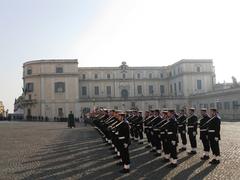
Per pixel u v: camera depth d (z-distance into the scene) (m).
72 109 95.94
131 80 110.62
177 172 14.46
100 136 34.38
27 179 13.99
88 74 108.31
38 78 95.81
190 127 20.00
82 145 26.05
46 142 29.00
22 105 102.06
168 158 17.44
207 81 101.12
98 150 22.77
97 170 15.60
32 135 36.94
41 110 94.94
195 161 17.19
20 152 22.58
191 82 100.06
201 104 92.06
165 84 113.00
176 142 15.96
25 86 97.88
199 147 22.98
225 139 27.45
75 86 96.50
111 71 109.75
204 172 14.23
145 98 100.06
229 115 76.38
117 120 19.58
